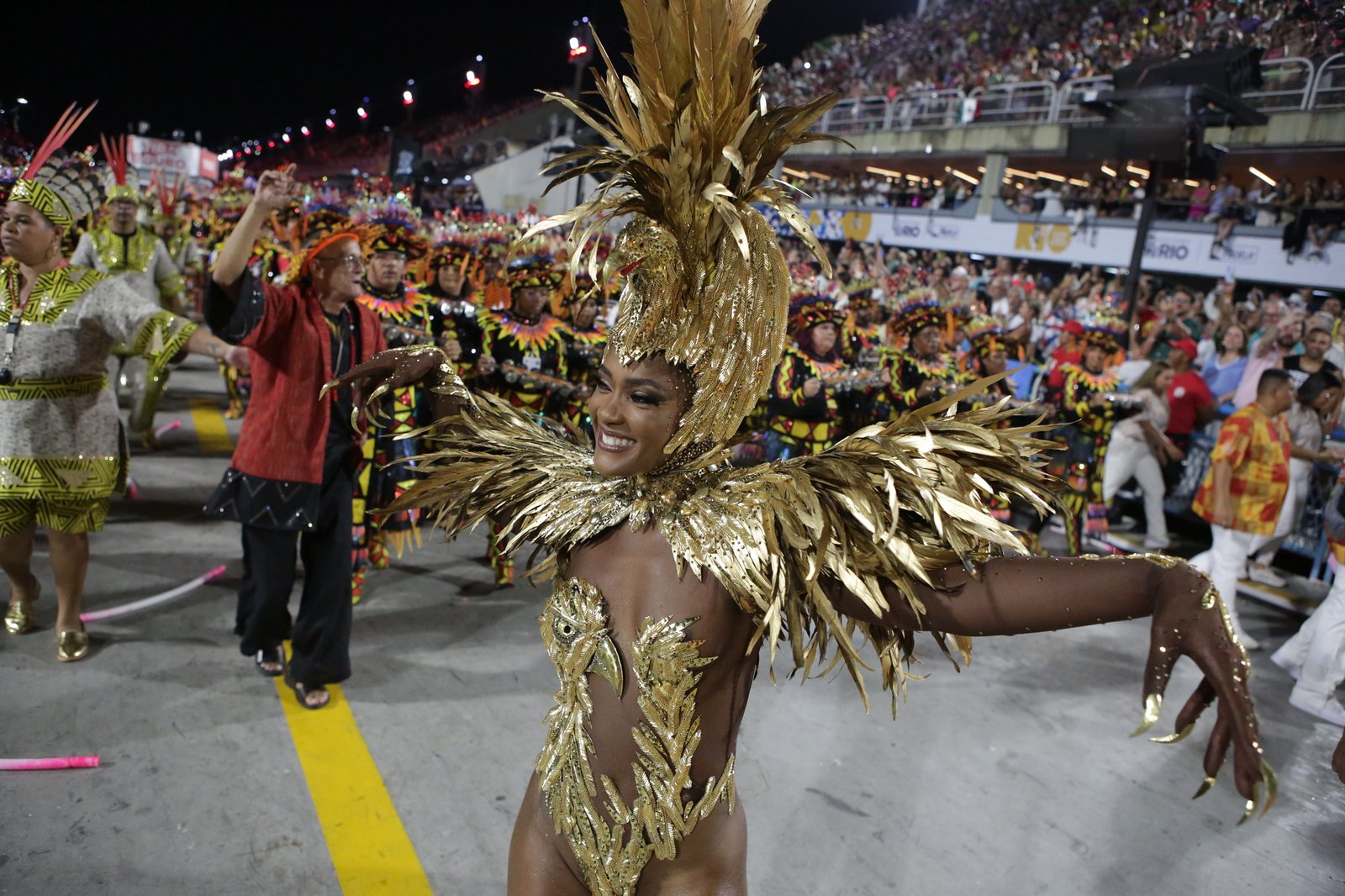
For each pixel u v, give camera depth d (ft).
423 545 17.95
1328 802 11.19
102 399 11.48
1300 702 13.78
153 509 18.28
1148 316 28.84
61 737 10.08
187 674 11.75
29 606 12.37
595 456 4.67
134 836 8.61
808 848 9.33
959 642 4.80
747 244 4.25
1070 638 15.90
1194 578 3.59
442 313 16.51
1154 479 21.88
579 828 4.68
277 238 21.99
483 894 8.32
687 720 4.49
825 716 12.20
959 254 44.24
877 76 60.85
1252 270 32.09
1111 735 12.38
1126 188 38.93
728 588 4.40
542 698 12.00
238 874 8.27
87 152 11.71
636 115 4.61
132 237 21.27
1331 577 20.56
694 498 4.64
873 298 28.32
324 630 10.85
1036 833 9.96
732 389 4.44
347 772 9.96
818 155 56.54
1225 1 39.37
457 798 9.69
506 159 55.01
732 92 4.24
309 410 10.12
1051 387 20.04
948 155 47.39
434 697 11.80
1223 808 10.80
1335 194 30.63
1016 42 52.85
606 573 4.69
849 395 19.02
